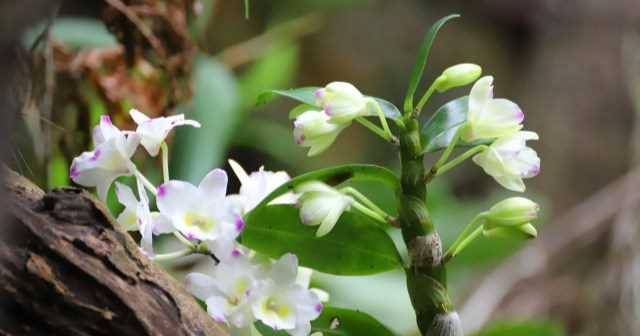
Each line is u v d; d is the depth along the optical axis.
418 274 1.43
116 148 1.41
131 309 1.37
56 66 1.79
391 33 4.54
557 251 3.21
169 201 1.40
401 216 1.43
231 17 3.69
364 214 1.46
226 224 1.40
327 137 1.42
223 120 2.06
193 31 1.88
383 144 4.08
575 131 4.10
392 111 1.43
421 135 1.43
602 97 4.14
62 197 1.38
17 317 1.36
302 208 1.41
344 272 1.45
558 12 4.49
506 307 3.04
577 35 4.39
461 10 4.76
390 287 2.19
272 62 2.58
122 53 1.83
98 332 1.37
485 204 3.21
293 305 1.41
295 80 4.21
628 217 3.22
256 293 1.40
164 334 1.38
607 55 4.22
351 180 1.44
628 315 3.03
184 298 1.40
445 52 4.68
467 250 2.38
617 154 3.97
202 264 1.85
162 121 1.42
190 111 2.02
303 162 3.06
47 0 1.35
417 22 4.64
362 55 4.44
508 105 1.41
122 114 1.82
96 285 1.37
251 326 1.44
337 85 1.41
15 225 1.36
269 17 3.73
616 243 3.17
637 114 3.86
